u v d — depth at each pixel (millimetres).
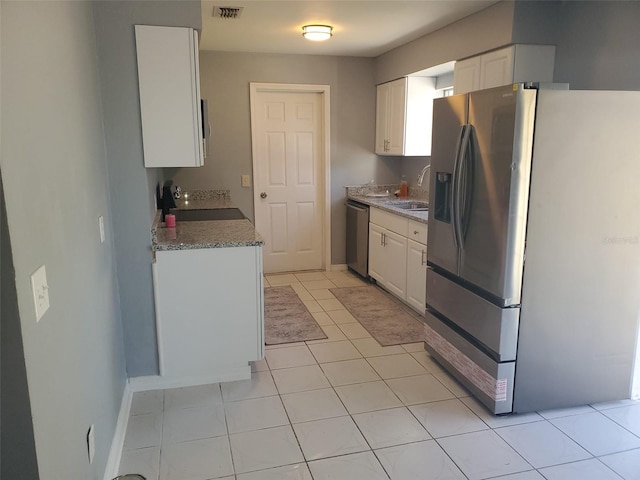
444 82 4434
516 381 2492
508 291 2369
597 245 2422
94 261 2014
